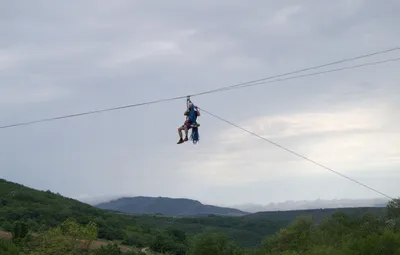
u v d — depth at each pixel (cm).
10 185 12938
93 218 10550
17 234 6669
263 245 6588
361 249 4938
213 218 13950
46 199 12119
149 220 14525
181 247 8869
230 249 6172
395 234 4969
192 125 2461
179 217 15612
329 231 6112
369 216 6269
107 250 7044
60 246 6531
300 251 5706
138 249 8656
